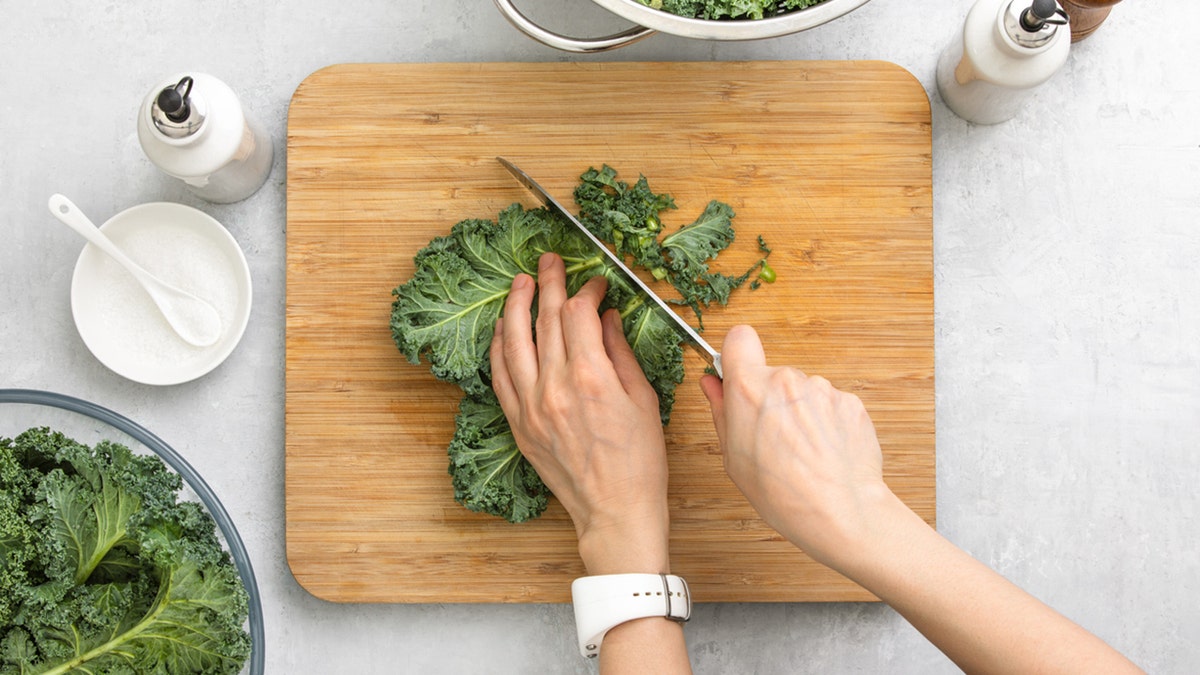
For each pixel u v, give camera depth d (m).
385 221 1.40
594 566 1.24
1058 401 1.45
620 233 1.36
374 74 1.39
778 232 1.40
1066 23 1.24
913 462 1.39
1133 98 1.45
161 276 1.41
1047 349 1.45
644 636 1.18
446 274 1.33
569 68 1.39
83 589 1.15
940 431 1.44
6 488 1.16
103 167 1.45
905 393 1.39
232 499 1.43
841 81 1.39
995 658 0.91
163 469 1.24
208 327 1.40
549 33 1.20
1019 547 1.44
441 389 1.39
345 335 1.39
